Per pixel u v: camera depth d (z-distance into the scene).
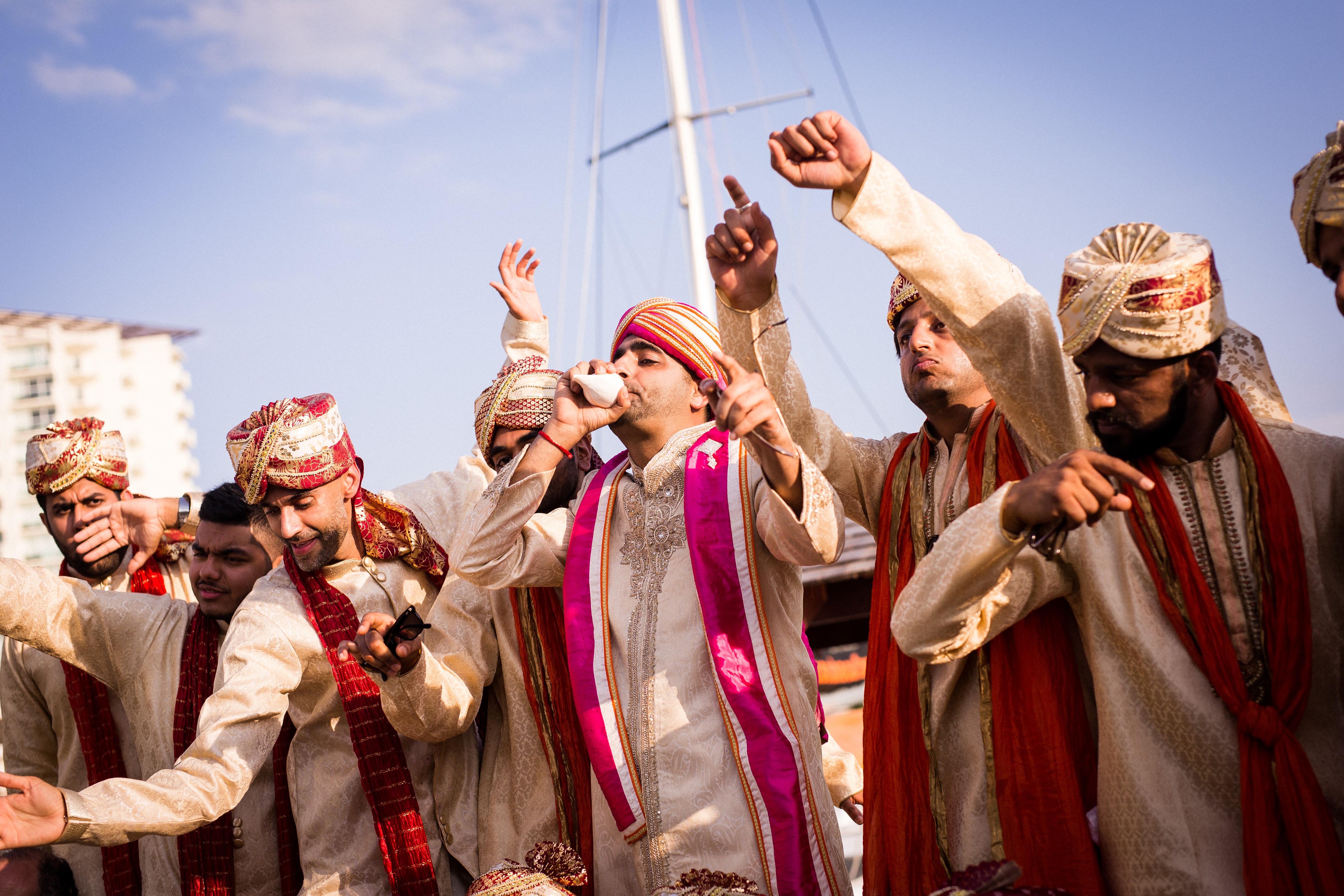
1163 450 2.22
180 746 3.41
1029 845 2.26
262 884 3.30
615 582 2.90
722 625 2.68
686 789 2.63
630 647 2.81
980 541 2.00
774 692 2.65
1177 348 2.07
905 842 2.44
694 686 2.71
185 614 3.63
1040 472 1.96
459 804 3.27
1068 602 2.37
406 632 2.77
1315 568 2.12
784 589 2.79
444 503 3.68
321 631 3.20
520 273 4.01
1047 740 2.28
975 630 2.19
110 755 3.60
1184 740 2.13
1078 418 2.36
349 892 3.15
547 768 3.11
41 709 3.86
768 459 2.38
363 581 3.30
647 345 2.90
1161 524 2.19
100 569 3.90
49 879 3.31
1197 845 2.12
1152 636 2.17
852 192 2.26
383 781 3.14
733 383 2.28
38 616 3.35
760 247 2.59
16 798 2.56
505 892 2.54
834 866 2.63
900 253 2.26
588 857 2.94
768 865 2.53
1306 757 2.05
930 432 2.71
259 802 3.34
